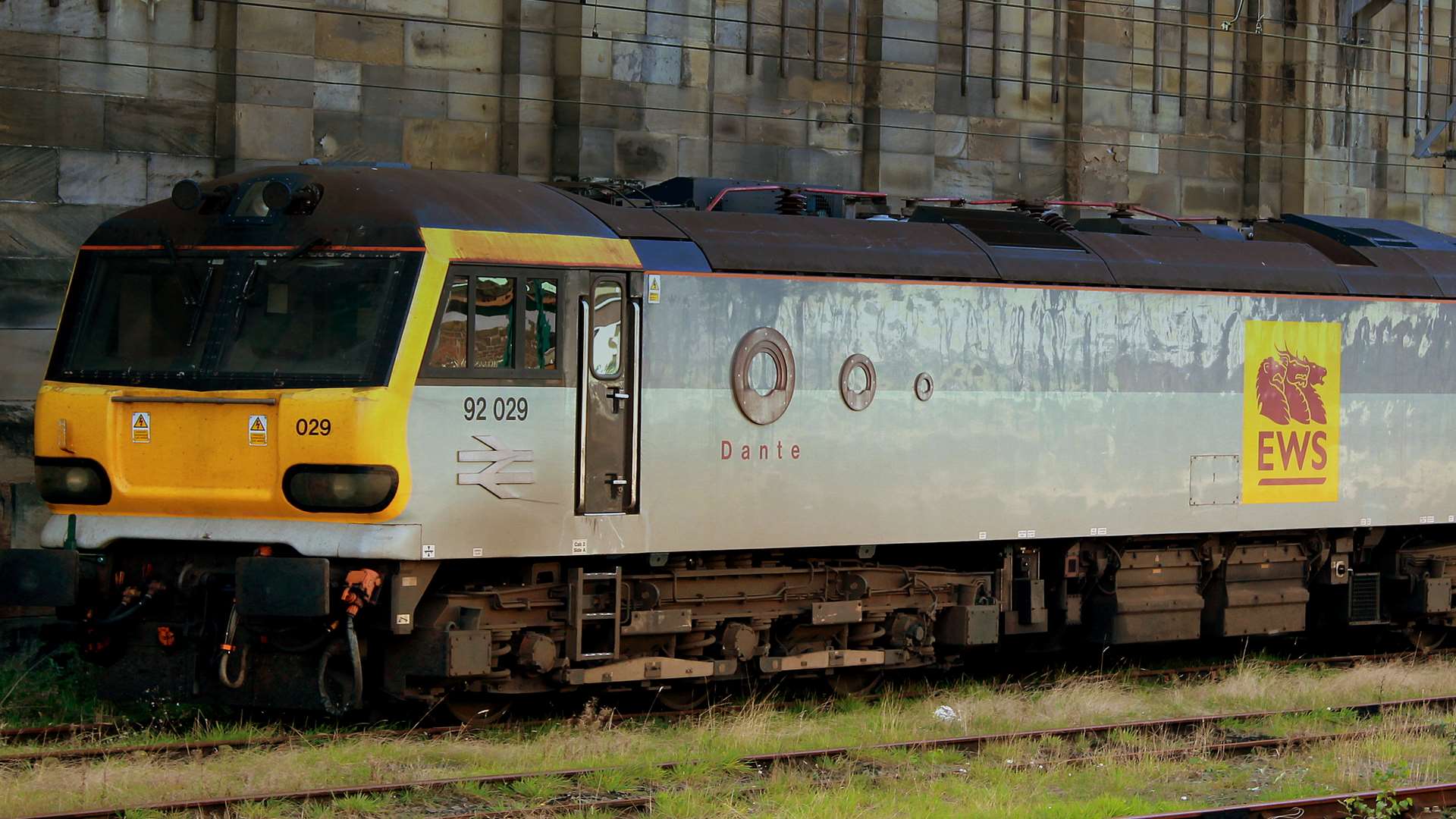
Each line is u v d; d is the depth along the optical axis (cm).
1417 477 5744
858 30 6894
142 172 5606
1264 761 4028
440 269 3906
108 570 4103
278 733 3981
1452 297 5809
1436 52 8319
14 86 5400
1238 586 5559
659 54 6397
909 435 4691
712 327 4350
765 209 4894
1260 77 7906
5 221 5400
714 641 4503
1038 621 5088
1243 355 5347
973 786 3631
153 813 3138
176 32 5647
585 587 4209
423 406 3869
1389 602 6038
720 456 4356
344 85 5916
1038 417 4934
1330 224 6031
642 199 4797
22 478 5422
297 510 3859
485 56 6200
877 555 4950
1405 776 3794
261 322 3981
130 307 4125
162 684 4088
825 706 4641
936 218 5100
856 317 4597
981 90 7188
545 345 4078
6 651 4991
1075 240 5147
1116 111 7531
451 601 4012
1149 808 3488
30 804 3195
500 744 3941
